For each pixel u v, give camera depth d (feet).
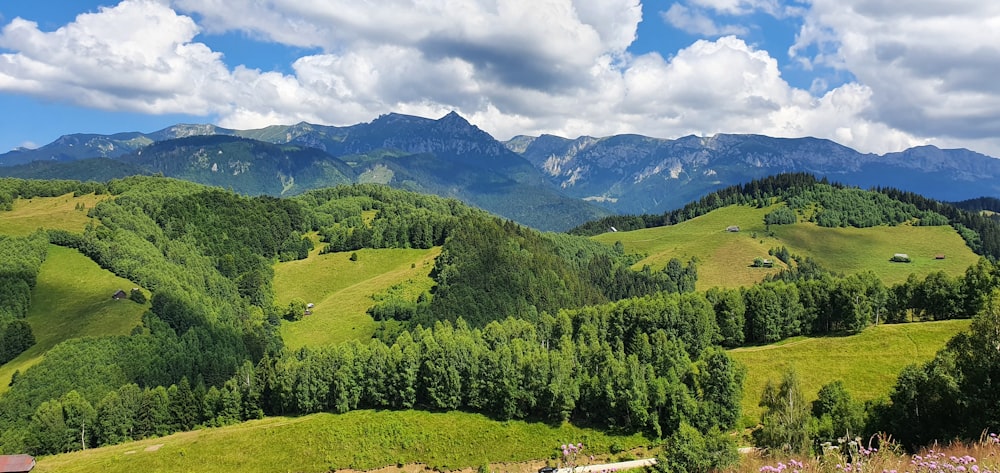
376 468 307.17
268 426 357.41
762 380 348.18
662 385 309.01
